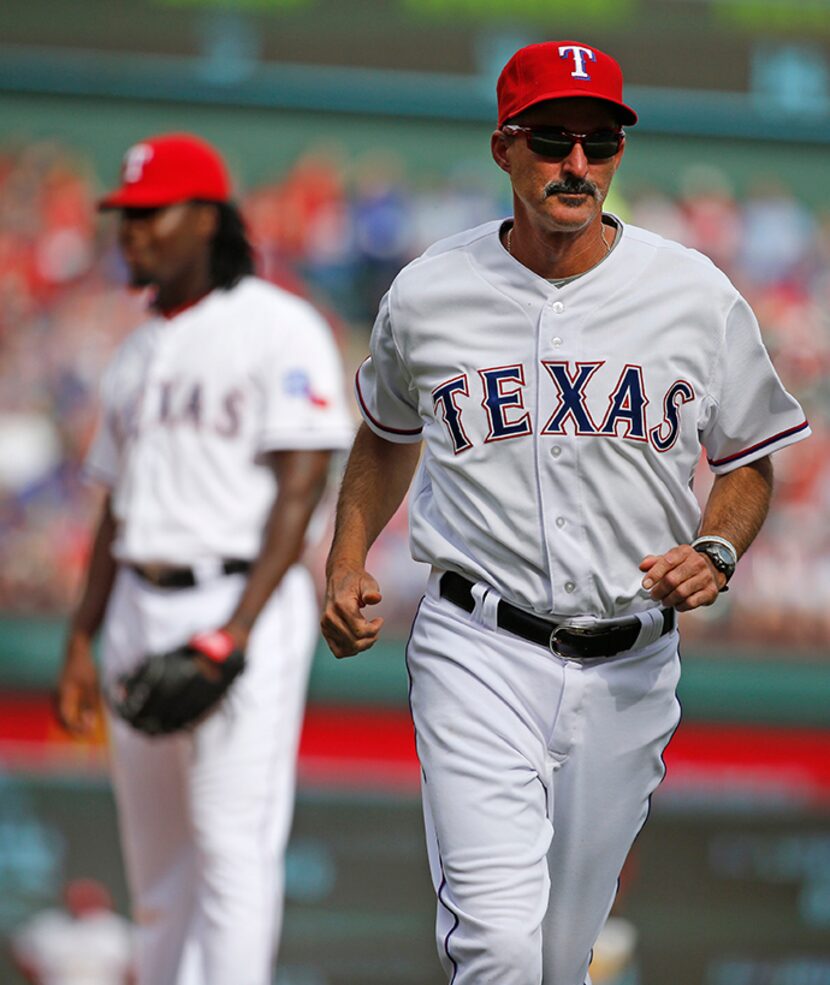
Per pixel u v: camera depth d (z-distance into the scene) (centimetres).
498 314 1210
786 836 3055
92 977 2583
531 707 1232
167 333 1784
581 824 1270
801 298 3591
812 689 3322
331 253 3506
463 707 1229
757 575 3366
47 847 2902
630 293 1199
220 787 1692
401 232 3519
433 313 1225
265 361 1748
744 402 1234
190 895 1775
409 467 1373
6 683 3212
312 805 2975
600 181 1174
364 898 2875
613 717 1246
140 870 1791
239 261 1806
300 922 2805
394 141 3516
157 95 3484
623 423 1192
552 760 1248
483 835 1200
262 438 1741
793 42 3569
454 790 1217
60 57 3466
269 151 3500
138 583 1772
